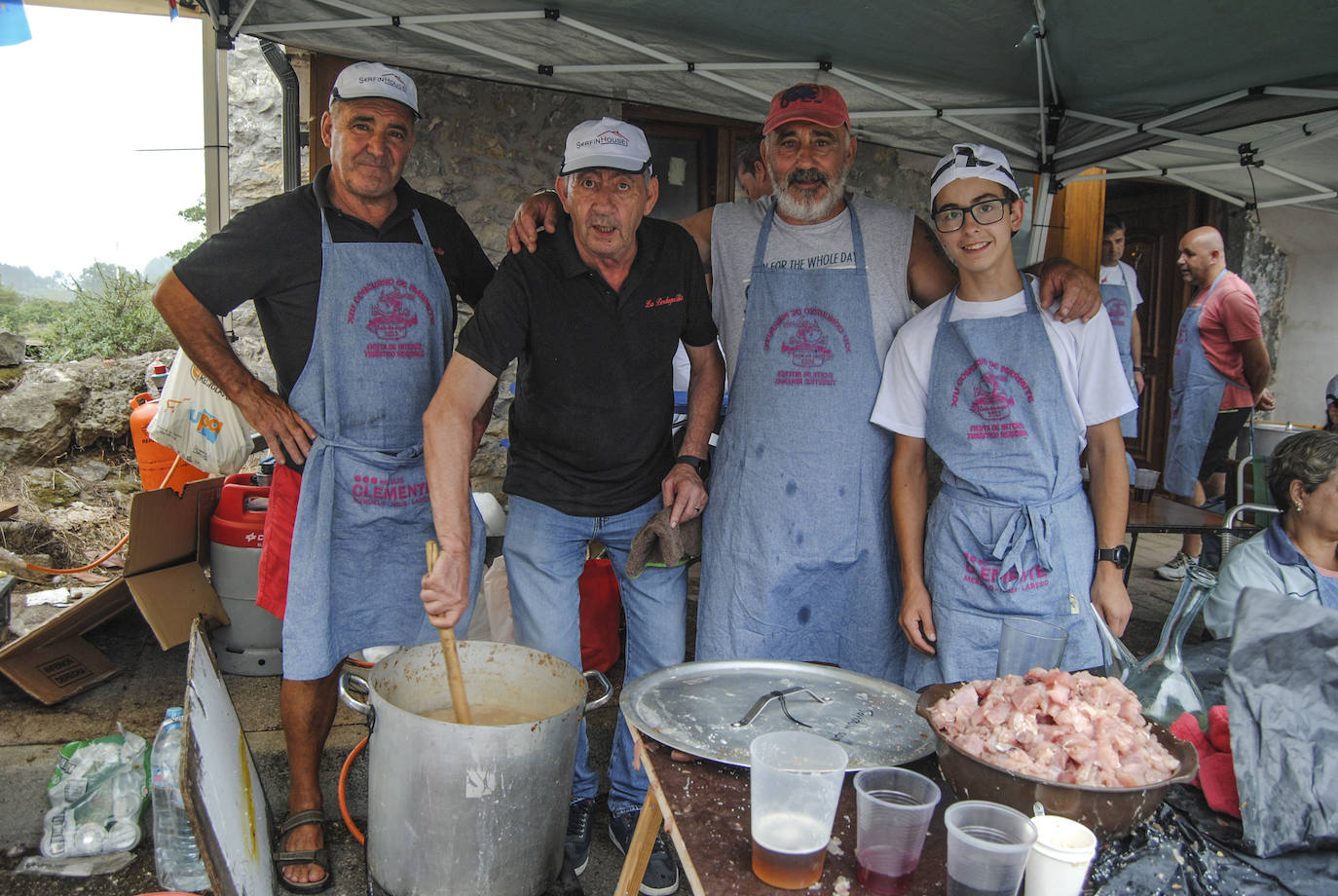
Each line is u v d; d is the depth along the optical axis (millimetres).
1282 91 3158
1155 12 2996
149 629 3734
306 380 2469
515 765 1952
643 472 2561
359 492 2498
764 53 3619
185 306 2361
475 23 3416
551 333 2377
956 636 2244
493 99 4566
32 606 4023
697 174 4938
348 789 2896
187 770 1743
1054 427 2184
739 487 2551
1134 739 1292
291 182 4449
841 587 2557
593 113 4723
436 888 1999
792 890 1200
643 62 3607
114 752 2771
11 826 2717
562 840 2156
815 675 1821
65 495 5562
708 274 2939
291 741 2570
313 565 2445
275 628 3338
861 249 2498
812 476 2484
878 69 3727
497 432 4914
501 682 2301
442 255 2652
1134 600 4848
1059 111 3963
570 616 2586
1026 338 2193
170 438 3703
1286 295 7102
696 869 1234
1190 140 3668
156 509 3234
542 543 2525
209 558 3457
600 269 2379
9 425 5805
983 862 1081
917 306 2910
